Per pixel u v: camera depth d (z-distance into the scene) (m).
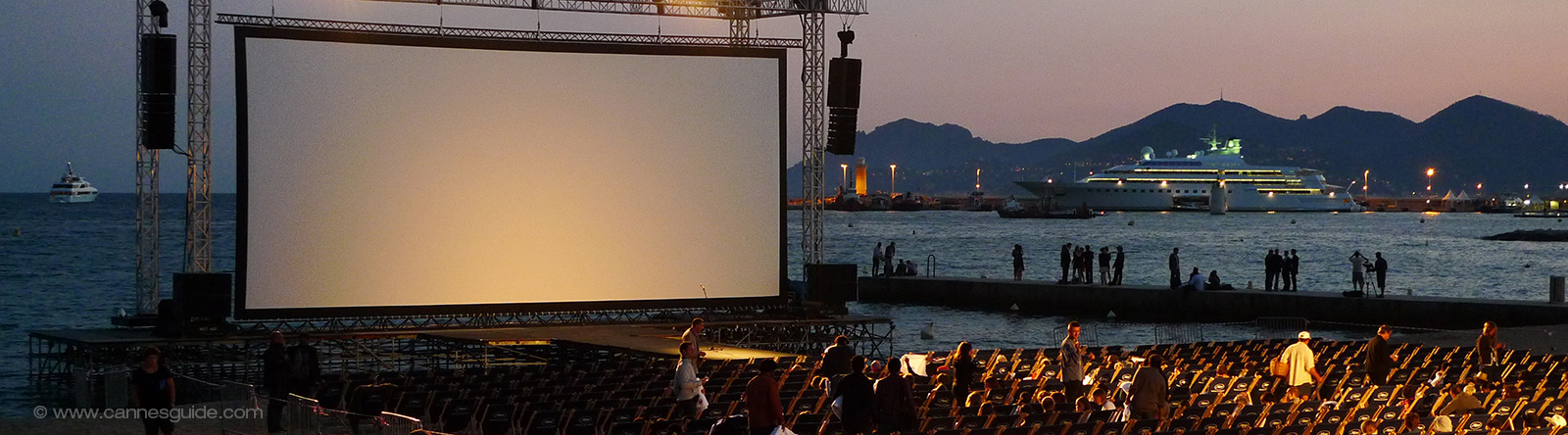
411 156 29.25
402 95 29.17
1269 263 47.00
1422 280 71.44
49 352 28.30
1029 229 168.12
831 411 15.20
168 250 106.56
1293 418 15.60
